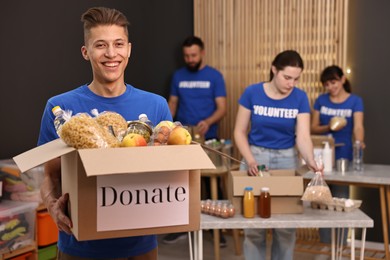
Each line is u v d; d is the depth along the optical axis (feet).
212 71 17.89
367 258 15.07
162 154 4.79
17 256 11.84
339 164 14.46
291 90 11.79
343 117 15.72
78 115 5.30
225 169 15.31
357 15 17.07
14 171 12.14
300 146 11.56
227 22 18.78
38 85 13.98
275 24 18.03
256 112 11.94
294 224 9.97
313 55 17.52
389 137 16.80
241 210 10.57
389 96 16.71
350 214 10.49
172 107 18.35
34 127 13.98
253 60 18.48
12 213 11.55
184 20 19.47
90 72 15.74
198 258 10.32
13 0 13.19
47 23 14.15
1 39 12.94
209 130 17.87
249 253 11.75
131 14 17.04
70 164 5.24
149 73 18.07
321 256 15.31
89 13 5.76
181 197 5.38
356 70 17.19
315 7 17.37
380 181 13.50
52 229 12.72
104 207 5.12
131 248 6.04
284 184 10.43
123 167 4.59
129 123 5.51
